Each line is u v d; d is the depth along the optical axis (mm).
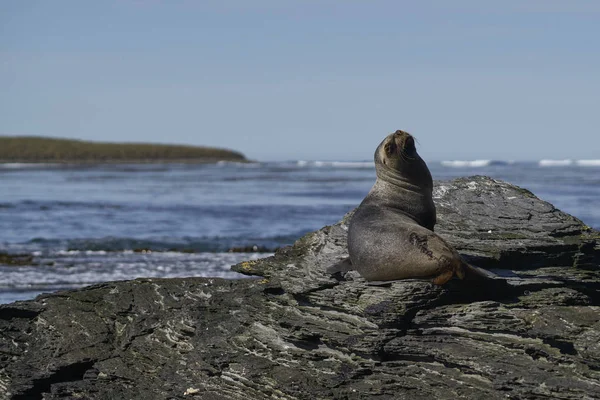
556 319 12719
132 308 16812
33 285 28125
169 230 47562
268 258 17391
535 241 15445
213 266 32656
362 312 13711
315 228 48188
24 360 15859
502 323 12828
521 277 14258
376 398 12406
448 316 13219
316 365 13367
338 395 12602
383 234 14359
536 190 82000
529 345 12266
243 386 13578
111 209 62938
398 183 15422
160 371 14891
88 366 15734
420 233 13953
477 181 18312
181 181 119438
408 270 13977
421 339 13000
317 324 13969
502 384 11711
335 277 15141
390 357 13164
